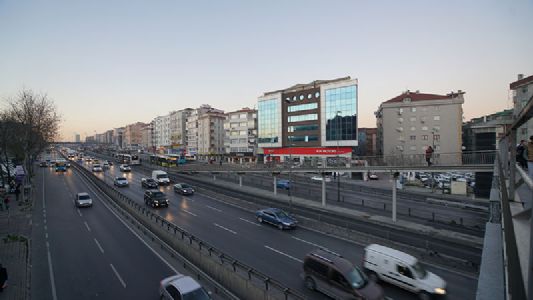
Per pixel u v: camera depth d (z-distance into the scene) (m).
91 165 92.25
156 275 15.61
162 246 19.75
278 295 11.79
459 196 40.09
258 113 86.31
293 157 77.25
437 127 68.25
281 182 48.75
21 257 18.09
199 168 56.19
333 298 12.99
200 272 15.30
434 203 36.59
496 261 6.16
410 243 20.28
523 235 5.09
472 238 21.70
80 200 33.00
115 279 15.13
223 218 28.52
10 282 14.86
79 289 14.14
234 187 48.38
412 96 71.88
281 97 80.31
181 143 133.88
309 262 14.23
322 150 70.88
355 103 65.44
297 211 29.42
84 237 22.09
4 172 51.34
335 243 21.19
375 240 20.83
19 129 45.72
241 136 97.12
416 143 69.94
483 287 4.92
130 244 20.55
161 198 33.25
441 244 20.47
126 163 92.75
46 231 23.67
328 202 36.62
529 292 2.45
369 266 15.45
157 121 163.00
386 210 32.31
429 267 16.92
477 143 51.09
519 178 10.34
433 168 25.27
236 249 19.67
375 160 29.83
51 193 42.34
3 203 32.41
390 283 14.46
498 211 10.12
